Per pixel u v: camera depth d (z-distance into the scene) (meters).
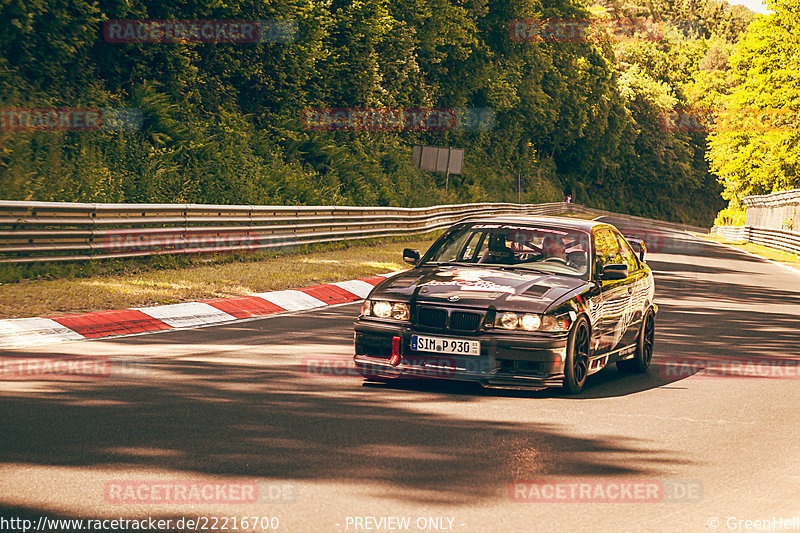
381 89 132.00
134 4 79.12
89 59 74.44
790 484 17.00
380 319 24.80
